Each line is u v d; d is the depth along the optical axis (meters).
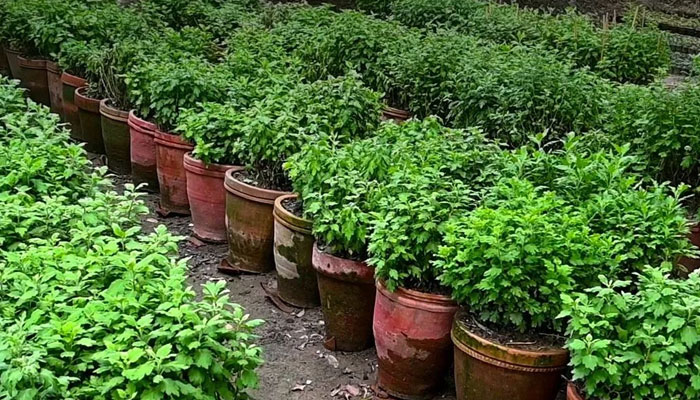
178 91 6.70
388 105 8.13
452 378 4.59
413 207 4.23
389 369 4.44
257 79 7.23
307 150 5.14
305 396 4.56
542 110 6.48
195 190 6.32
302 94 6.26
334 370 4.81
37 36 9.25
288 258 5.32
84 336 3.16
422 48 8.16
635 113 6.21
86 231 3.93
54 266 3.63
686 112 5.89
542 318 3.78
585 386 3.38
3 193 4.42
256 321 3.42
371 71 8.36
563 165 4.88
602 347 3.24
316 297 5.43
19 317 3.32
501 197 4.51
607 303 3.44
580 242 3.94
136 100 7.29
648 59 9.93
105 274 3.61
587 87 6.84
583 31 10.44
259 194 5.67
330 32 8.75
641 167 5.74
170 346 3.02
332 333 4.98
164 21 10.68
